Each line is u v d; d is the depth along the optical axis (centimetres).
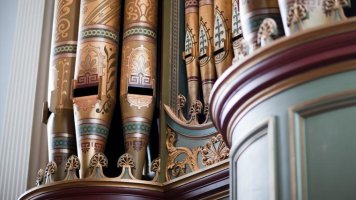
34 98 674
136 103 514
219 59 488
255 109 335
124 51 532
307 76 318
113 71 530
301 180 303
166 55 520
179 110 501
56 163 523
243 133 340
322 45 313
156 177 485
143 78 521
